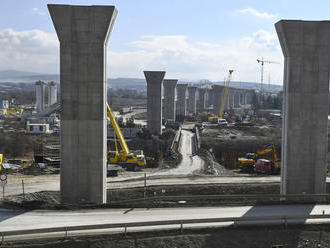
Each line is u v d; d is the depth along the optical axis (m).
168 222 24.42
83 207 30.08
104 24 30.11
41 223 26.03
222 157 70.94
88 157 31.81
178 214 28.84
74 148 31.67
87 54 30.64
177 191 39.72
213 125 128.50
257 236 24.75
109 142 83.81
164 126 121.75
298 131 34.03
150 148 80.25
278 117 154.25
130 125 106.31
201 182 44.00
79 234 23.88
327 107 33.81
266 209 30.98
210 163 62.56
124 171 56.03
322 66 33.34
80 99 31.17
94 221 26.67
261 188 40.62
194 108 182.25
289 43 32.81
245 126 123.81
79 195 32.09
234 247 23.53
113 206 30.53
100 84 30.95
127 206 30.69
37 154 57.91
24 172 50.69
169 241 23.44
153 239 23.50
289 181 34.53
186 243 23.38
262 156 63.62
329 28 32.72
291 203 33.00
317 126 34.03
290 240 24.70
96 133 31.50
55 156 56.75
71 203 32.00
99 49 30.55
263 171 55.22
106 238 23.38
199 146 78.62
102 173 31.83
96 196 32.03
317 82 33.56
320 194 33.69
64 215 28.12
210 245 23.48
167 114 130.38
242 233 24.94
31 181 44.66
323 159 34.38
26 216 27.69
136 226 24.44
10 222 26.20
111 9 29.88
